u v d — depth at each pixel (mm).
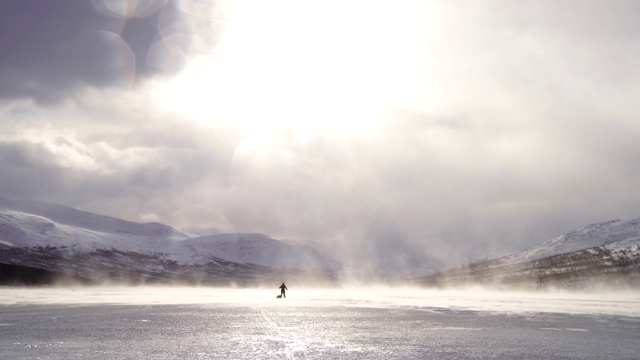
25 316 51875
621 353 31781
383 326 45094
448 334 39906
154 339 36312
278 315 54938
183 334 39031
